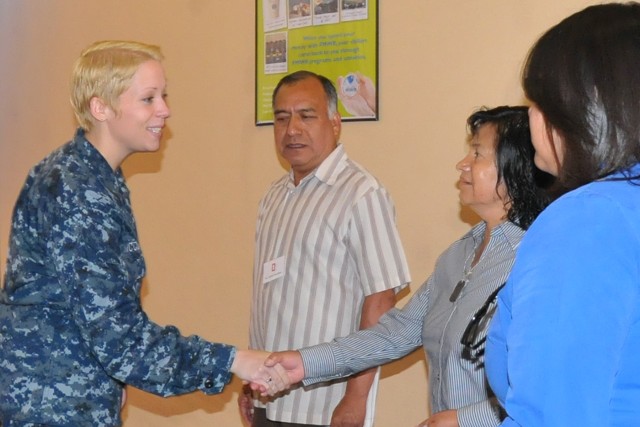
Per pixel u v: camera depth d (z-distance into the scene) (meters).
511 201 1.86
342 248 2.46
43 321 1.84
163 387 1.91
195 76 3.80
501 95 2.77
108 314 1.82
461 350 1.83
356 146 3.16
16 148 4.76
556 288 0.95
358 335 2.19
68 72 4.46
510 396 0.97
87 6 4.34
